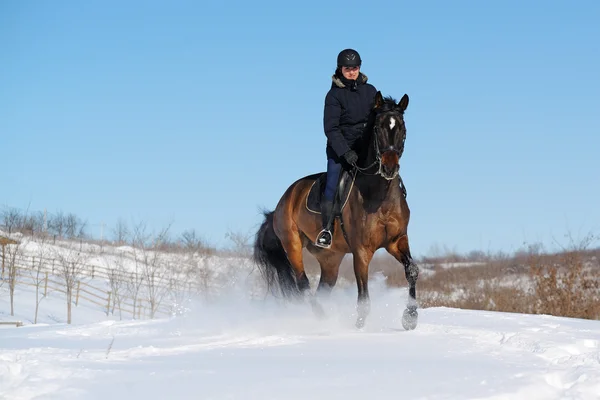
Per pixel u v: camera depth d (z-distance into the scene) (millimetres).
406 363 7055
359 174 10031
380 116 9477
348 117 10445
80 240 58469
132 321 14531
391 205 9820
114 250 57594
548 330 10031
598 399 5863
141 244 50875
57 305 44469
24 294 45969
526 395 5852
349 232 10273
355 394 5660
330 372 6492
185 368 6840
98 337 11695
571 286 21375
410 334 9445
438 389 5832
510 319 11875
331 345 8484
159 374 6422
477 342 8703
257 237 13375
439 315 12680
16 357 7492
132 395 5637
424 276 34031
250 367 6824
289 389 5816
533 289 23953
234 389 5809
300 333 10227
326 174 11430
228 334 10812
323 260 12320
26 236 57781
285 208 12266
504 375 6410
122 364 7191
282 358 7496
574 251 22844
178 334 11477
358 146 10211
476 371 6605
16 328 15023
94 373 6438
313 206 11430
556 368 6945
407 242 10211
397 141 9359
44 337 11969
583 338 9039
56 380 6148
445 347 8297
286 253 12438
